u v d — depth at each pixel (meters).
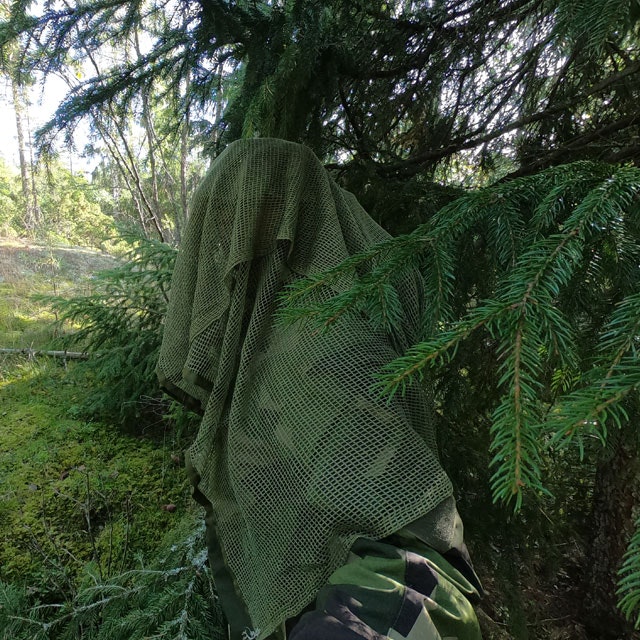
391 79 1.91
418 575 0.63
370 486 0.71
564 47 1.24
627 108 1.61
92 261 7.29
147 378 3.03
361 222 1.15
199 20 1.43
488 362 1.35
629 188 0.67
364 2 1.62
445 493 0.71
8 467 2.57
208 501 1.15
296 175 1.01
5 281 5.79
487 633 1.61
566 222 0.66
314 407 0.79
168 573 1.60
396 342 0.92
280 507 0.81
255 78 1.48
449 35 1.81
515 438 0.48
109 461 2.74
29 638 1.49
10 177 12.22
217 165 1.11
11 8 1.39
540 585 2.28
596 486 2.40
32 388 3.46
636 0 0.78
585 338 0.84
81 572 2.01
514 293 0.60
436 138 2.18
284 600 0.79
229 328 1.01
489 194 0.81
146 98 1.86
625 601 0.37
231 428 0.91
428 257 0.78
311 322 0.77
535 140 1.92
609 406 0.45
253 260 1.05
